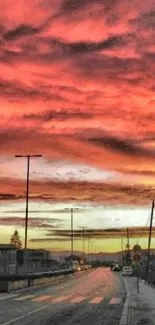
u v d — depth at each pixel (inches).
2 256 2401.6
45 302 1106.7
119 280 2455.7
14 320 742.5
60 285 1914.4
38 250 4190.5
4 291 1440.7
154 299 1230.3
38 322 721.0
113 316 826.8
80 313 871.1
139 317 816.3
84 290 1583.4
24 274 1947.6
